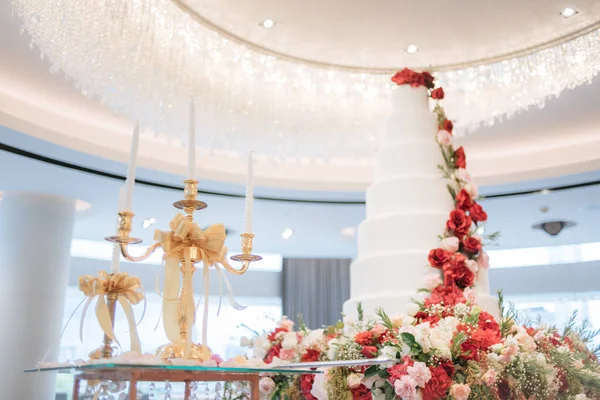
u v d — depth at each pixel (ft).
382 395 7.80
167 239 5.72
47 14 11.72
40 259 19.06
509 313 9.55
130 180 5.77
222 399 6.90
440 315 8.69
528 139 19.40
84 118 17.40
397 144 11.16
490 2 12.15
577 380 8.77
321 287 33.83
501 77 14.83
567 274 30.30
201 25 13.12
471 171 20.98
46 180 18.65
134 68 13.89
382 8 12.44
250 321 32.42
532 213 23.50
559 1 12.05
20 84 15.31
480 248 10.41
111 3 11.89
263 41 13.88
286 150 18.31
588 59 13.74
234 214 23.81
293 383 9.59
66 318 27.76
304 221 25.23
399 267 10.11
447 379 7.47
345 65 14.93
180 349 5.58
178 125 16.35
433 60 14.60
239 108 16.44
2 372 17.93
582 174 19.04
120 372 5.16
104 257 29.37
